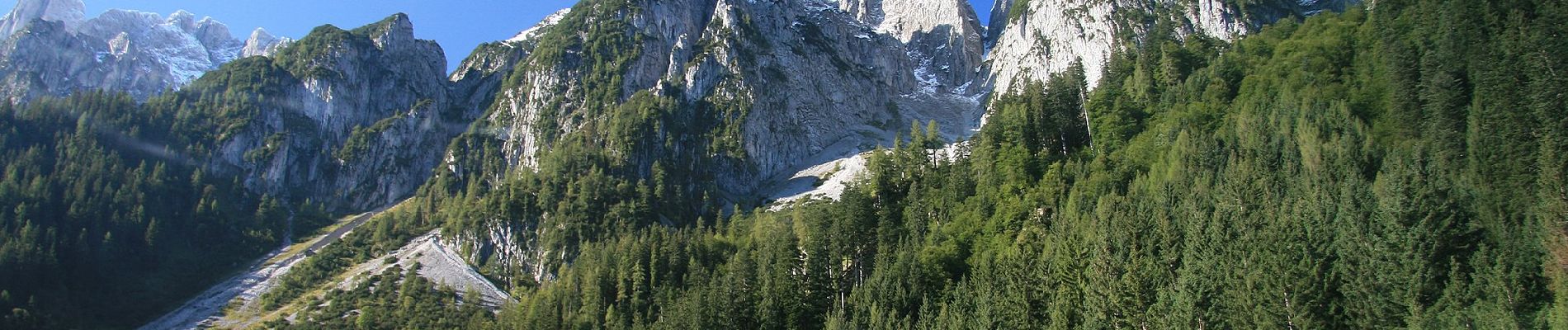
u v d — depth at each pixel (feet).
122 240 643.04
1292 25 460.55
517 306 501.97
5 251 562.25
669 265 450.30
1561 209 216.74
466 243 638.53
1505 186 237.04
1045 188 350.84
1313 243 240.32
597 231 617.21
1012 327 277.64
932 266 335.06
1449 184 245.65
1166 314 246.68
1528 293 205.77
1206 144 323.98
